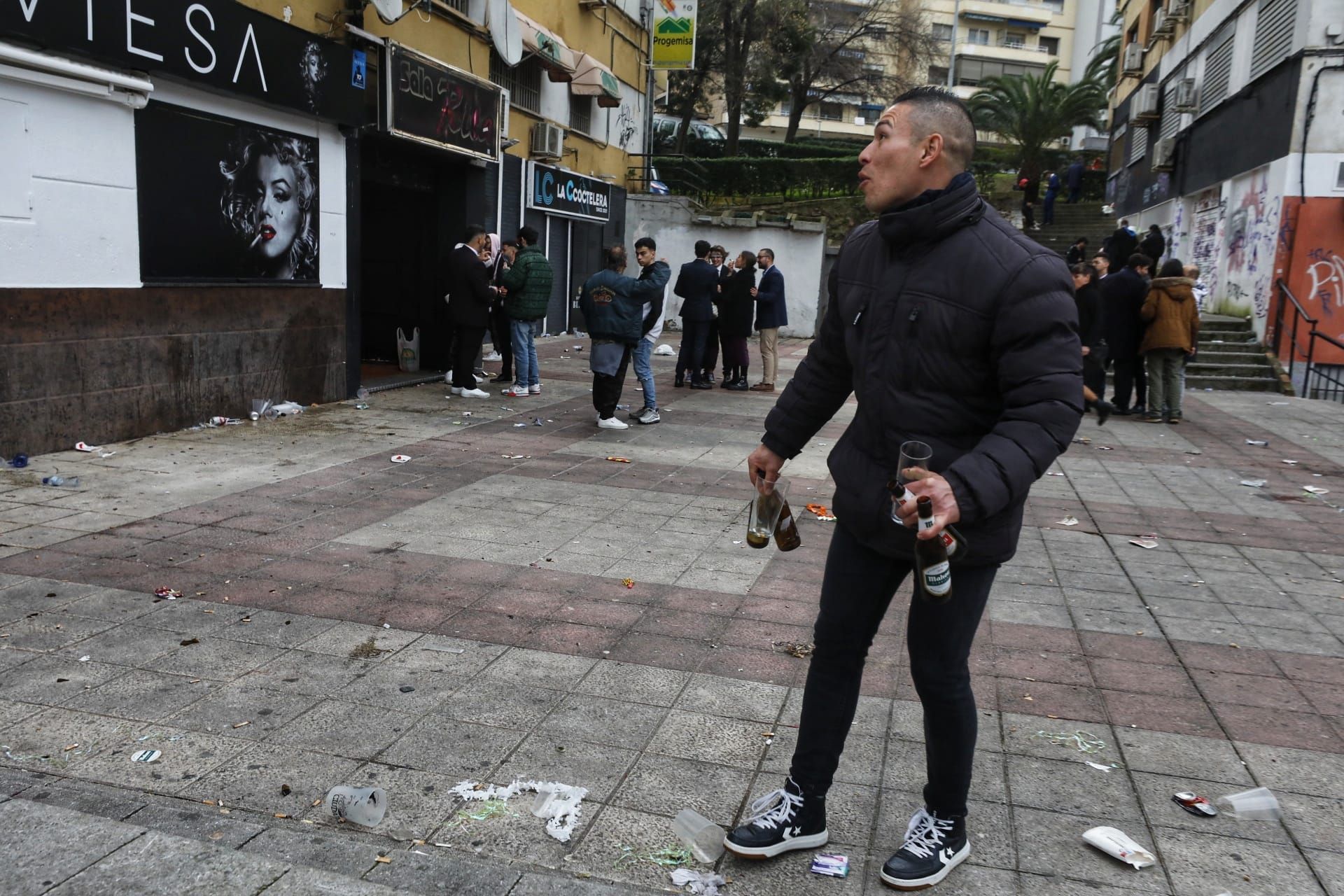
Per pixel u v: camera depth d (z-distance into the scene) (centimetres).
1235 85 1652
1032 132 3578
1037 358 214
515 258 1152
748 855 258
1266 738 344
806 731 263
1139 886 255
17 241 646
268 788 289
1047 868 262
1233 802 295
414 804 283
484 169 1303
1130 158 2609
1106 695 378
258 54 827
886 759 320
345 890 235
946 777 252
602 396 916
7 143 632
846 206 2786
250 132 848
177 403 796
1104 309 1125
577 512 619
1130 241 1686
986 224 224
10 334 648
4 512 554
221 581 465
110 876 237
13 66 626
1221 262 1719
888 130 228
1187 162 1958
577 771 306
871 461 241
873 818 285
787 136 3694
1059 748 333
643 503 649
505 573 495
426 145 1109
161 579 464
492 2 1232
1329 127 1355
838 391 267
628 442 860
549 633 420
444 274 1077
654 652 404
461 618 432
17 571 464
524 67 1612
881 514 236
